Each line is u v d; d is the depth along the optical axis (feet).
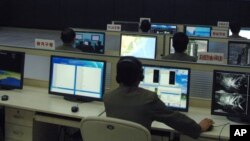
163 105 6.60
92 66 9.12
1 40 32.68
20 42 31.76
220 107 8.25
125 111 6.48
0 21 40.63
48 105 8.89
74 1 37.65
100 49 15.61
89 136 6.31
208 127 7.44
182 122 6.62
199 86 9.17
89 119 6.14
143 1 35.09
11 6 40.01
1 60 10.07
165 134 8.42
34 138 9.12
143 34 15.07
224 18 32.94
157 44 15.15
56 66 9.50
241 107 8.10
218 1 32.83
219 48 14.74
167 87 8.63
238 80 8.11
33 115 8.89
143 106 6.42
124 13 36.01
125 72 6.56
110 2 36.32
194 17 33.71
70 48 11.84
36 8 39.19
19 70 9.95
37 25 39.47
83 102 9.30
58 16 38.52
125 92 6.61
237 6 32.42
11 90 10.19
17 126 9.16
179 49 11.08
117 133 6.01
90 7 37.17
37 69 10.61
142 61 9.30
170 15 34.40
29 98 9.47
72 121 8.47
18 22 40.11
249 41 13.50
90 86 9.19
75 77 9.32
